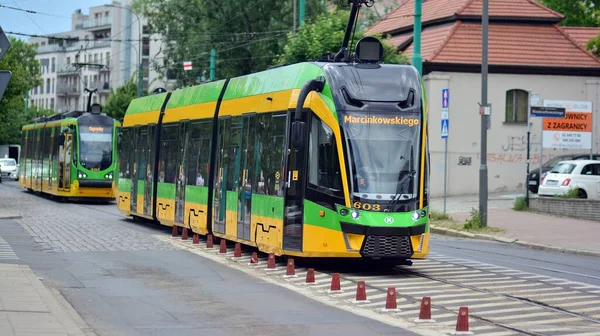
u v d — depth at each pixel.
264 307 15.20
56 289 17.14
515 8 52.00
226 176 25.08
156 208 32.09
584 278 19.83
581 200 36.25
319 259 22.45
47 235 29.17
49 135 56.41
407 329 13.16
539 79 50.62
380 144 19.77
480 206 33.03
